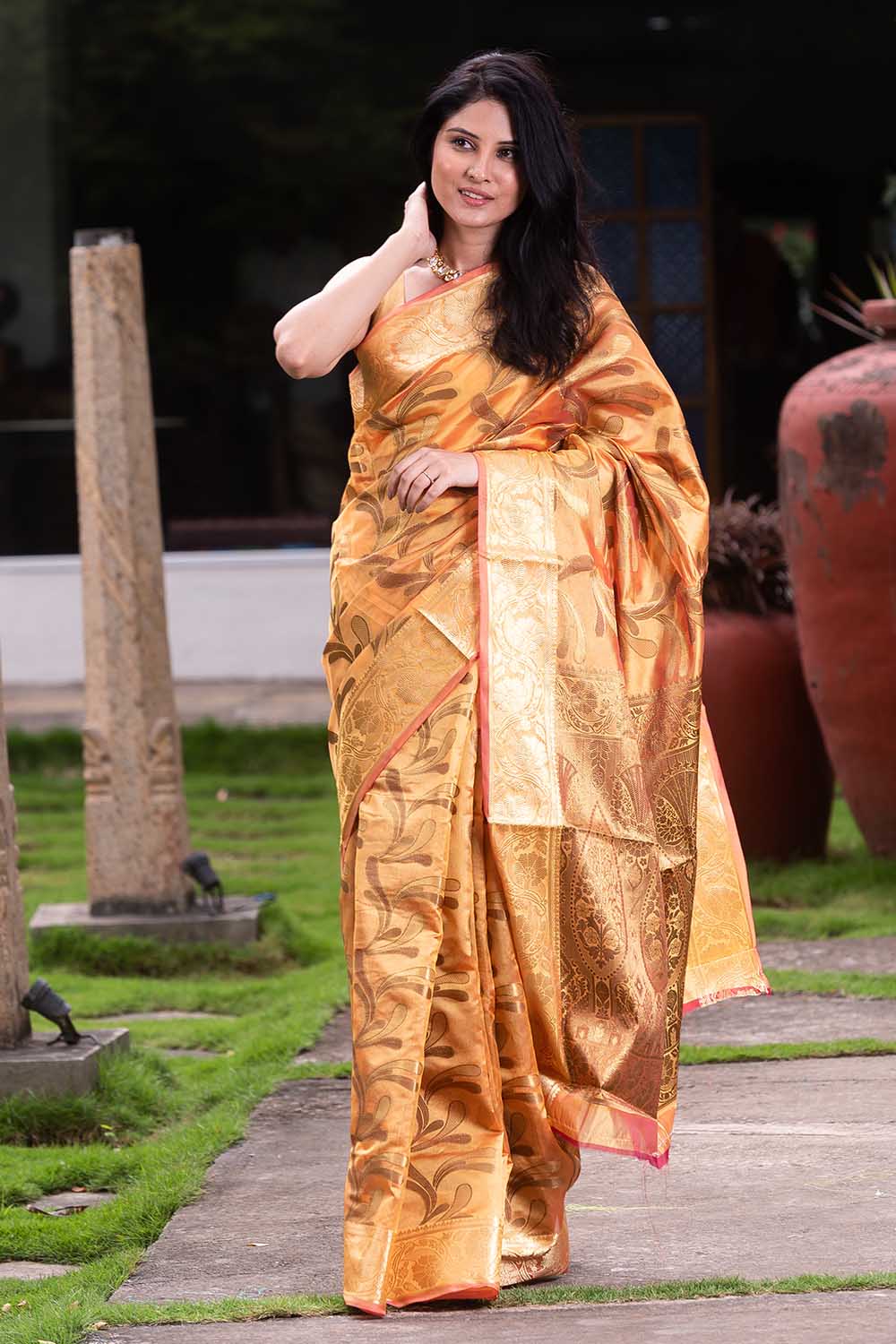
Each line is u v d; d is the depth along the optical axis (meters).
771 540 15.70
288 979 13.03
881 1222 7.48
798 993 11.62
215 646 29.42
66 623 29.31
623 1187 8.18
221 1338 6.39
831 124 32.25
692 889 7.29
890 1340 5.96
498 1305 6.73
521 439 7.08
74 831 19.30
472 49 29.42
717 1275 6.99
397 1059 6.67
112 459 13.70
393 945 6.75
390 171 29.25
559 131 7.03
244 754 22.98
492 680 6.87
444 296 7.05
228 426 29.64
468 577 6.95
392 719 6.91
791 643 15.54
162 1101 10.18
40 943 13.80
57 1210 8.66
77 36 29.25
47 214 29.59
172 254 29.48
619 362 7.14
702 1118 9.13
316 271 29.45
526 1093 6.93
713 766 7.49
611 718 7.03
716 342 29.61
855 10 31.38
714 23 31.38
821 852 16.03
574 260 7.12
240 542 29.77
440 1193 6.77
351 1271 6.60
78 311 13.58
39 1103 9.85
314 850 17.86
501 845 6.83
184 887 14.15
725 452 31.67
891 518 14.20
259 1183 8.59
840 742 15.03
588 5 30.92
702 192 29.44
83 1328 6.59
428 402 7.00
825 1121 8.95
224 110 29.23
